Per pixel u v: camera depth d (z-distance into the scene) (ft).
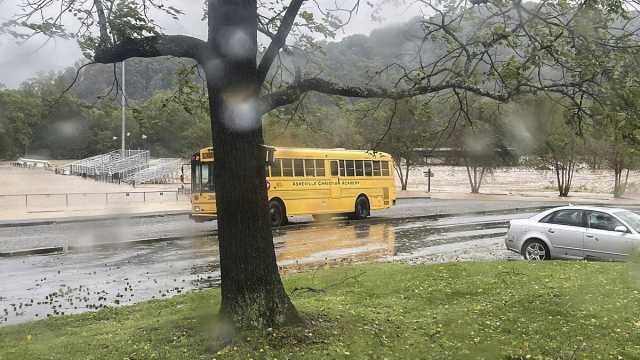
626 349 19.81
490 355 19.29
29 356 19.60
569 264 35.45
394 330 21.39
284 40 20.57
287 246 53.62
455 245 54.34
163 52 20.25
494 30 20.17
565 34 18.58
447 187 200.13
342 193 82.17
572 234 42.65
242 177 19.79
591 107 18.51
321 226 73.77
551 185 207.10
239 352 18.37
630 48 17.61
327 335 19.99
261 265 19.99
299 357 18.13
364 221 80.94
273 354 18.29
